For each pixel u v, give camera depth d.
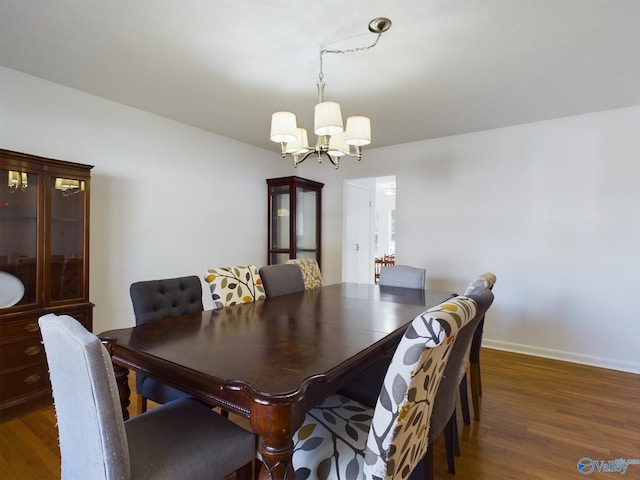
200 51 2.11
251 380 1.01
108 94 2.76
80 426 0.87
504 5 1.66
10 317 2.12
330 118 1.77
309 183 4.52
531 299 3.38
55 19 1.80
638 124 2.92
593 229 3.11
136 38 1.97
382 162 4.27
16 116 2.39
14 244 2.21
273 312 1.96
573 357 3.19
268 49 2.07
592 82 2.49
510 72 2.34
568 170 3.21
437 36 1.92
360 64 2.24
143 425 1.19
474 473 1.65
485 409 2.27
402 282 3.03
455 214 3.77
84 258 2.47
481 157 3.62
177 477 0.99
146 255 3.16
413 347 0.86
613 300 3.03
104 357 0.83
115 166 2.94
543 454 1.80
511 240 3.48
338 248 4.69
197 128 3.59
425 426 1.14
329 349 1.29
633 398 2.43
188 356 1.22
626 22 1.78
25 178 2.24
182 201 3.46
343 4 1.66
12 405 2.12
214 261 3.78
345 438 1.15
